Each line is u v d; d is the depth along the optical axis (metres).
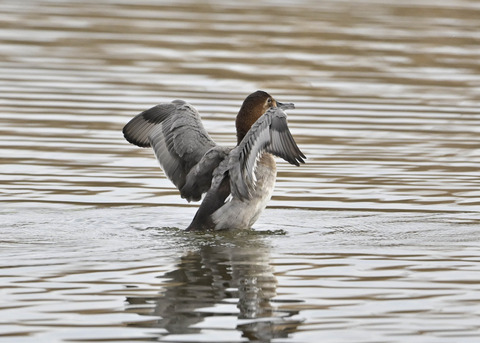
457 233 12.13
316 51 23.95
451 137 17.53
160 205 13.59
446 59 23.56
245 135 11.66
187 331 8.54
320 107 19.28
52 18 27.23
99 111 18.58
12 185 14.26
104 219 12.71
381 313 9.05
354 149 16.61
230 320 8.82
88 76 21.19
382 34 25.70
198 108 18.75
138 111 18.61
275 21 27.33
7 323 8.67
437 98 20.25
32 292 9.52
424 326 8.72
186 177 12.23
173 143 12.33
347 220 12.81
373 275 10.24
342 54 23.73
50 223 12.39
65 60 22.58
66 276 10.06
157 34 25.42
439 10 29.45
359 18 27.88
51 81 20.69
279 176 15.19
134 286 9.76
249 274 10.23
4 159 15.64
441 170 15.47
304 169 15.51
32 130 17.31
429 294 9.59
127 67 22.05
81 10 28.53
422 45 24.70
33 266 10.41
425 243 11.63
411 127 18.11
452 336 8.49
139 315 8.91
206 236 11.82
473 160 16.11
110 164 15.69
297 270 10.42
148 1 30.23
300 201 13.80
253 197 11.84
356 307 9.20
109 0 30.38
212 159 11.99
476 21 27.92
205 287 9.77
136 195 14.07
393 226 12.49
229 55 23.33
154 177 15.09
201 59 22.92
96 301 9.28
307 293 9.62
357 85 21.08
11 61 22.31
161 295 9.48
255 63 22.66
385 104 19.64
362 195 14.12
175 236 11.85
